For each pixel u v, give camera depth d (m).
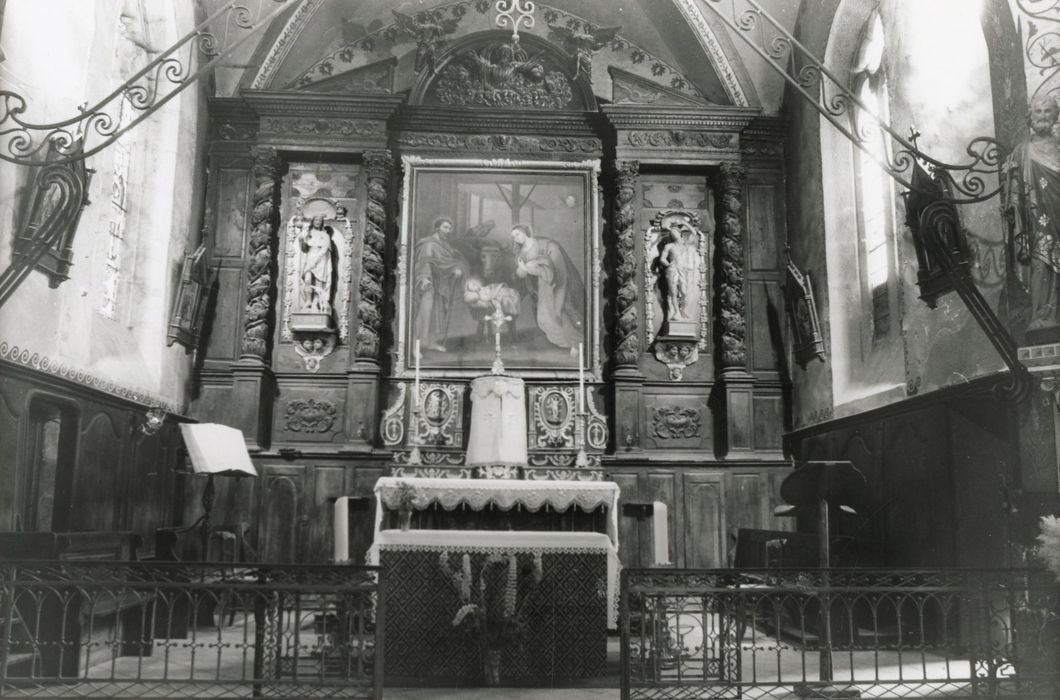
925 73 9.15
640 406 12.41
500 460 10.90
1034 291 7.05
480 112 12.96
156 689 6.48
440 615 6.88
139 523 10.06
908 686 6.84
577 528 8.41
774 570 6.13
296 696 5.80
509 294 12.60
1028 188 7.00
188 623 9.13
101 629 7.95
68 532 7.59
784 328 12.81
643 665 6.17
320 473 11.89
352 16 13.10
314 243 12.48
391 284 12.73
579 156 13.11
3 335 7.19
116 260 10.69
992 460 7.75
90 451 8.82
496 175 12.90
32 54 7.63
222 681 5.78
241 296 12.45
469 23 13.40
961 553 8.20
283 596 6.09
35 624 6.66
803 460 11.99
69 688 6.33
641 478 12.19
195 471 8.55
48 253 7.80
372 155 12.66
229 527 9.82
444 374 12.30
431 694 6.55
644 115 12.88
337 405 12.36
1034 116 7.00
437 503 8.38
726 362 12.51
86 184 7.32
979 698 6.04
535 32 13.38
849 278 11.46
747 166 13.23
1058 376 6.89
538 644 6.88
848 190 11.59
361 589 5.92
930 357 8.95
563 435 12.20
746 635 9.64
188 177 11.96
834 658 8.20
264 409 12.08
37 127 6.90
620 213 12.77
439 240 12.69
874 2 10.92
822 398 11.61
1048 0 7.18
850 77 11.64
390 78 13.11
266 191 12.49
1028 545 6.83
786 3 12.51
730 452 12.23
